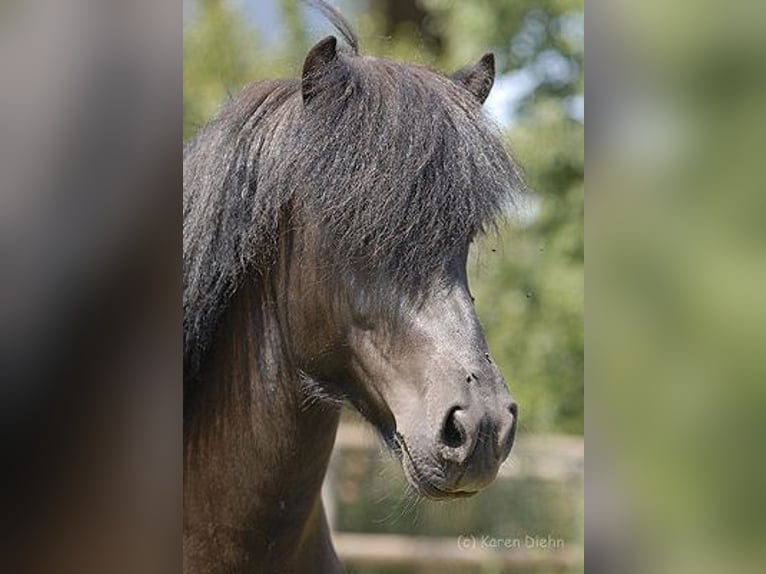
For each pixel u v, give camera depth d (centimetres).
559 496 940
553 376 964
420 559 859
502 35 972
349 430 936
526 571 908
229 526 354
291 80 362
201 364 355
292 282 337
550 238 948
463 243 321
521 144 941
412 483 306
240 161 343
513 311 959
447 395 298
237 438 352
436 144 320
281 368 346
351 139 322
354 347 324
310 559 376
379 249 313
